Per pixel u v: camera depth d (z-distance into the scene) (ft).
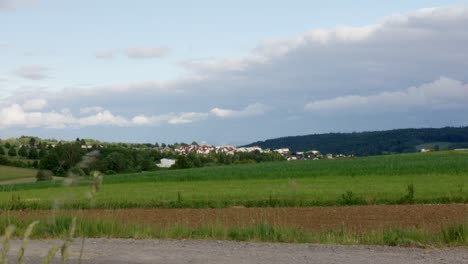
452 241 39.63
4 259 8.77
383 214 72.28
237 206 93.66
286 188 127.44
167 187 149.38
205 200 98.37
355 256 35.40
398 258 34.45
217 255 36.45
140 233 45.88
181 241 42.75
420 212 73.82
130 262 34.42
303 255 36.01
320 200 94.07
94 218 51.62
